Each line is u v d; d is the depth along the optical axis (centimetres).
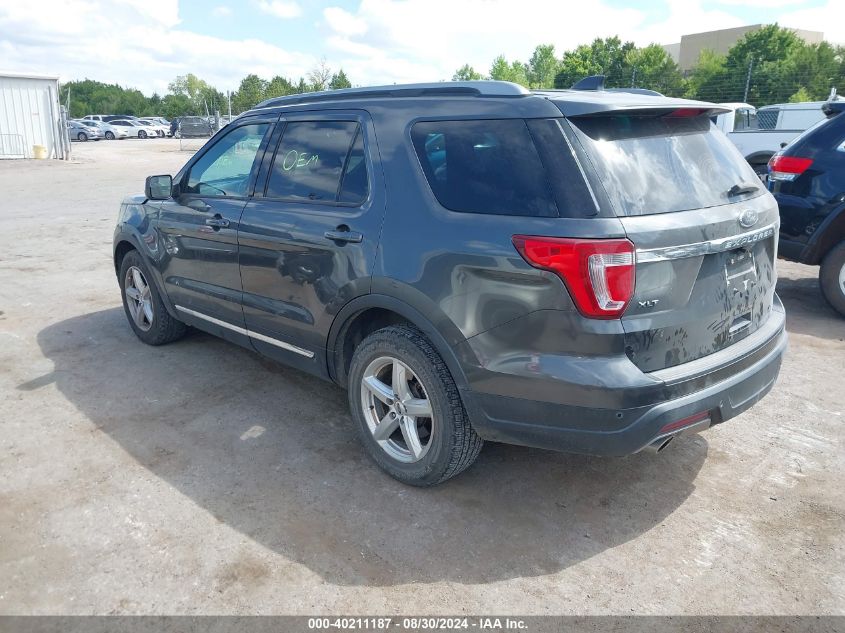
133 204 529
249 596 264
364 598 263
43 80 2530
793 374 480
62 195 1552
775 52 4450
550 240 262
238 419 414
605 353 262
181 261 467
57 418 413
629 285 258
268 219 384
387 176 328
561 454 373
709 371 282
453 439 311
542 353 273
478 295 284
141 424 407
